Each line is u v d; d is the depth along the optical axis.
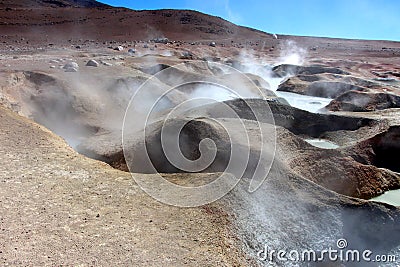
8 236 5.86
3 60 21.31
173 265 5.61
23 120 11.30
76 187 7.67
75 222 6.43
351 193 10.27
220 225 6.80
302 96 23.14
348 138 13.34
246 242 6.68
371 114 15.17
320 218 7.62
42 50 30.88
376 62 38.09
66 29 51.06
